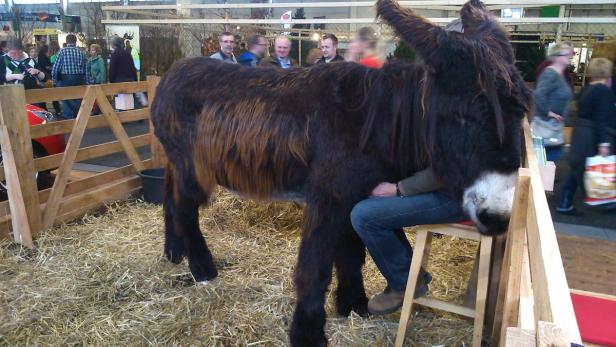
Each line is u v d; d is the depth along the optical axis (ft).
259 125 8.00
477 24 7.07
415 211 7.41
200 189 9.88
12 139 12.19
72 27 49.16
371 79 7.45
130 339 8.96
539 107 15.62
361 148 7.27
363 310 9.59
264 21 21.35
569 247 13.16
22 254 12.32
